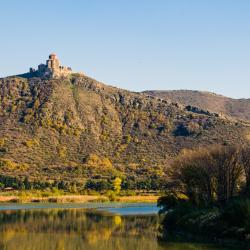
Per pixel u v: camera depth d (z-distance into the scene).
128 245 70.69
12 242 74.38
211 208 84.06
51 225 97.06
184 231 81.06
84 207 157.25
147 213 129.25
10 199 182.50
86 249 68.19
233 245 66.56
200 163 93.75
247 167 91.12
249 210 68.75
